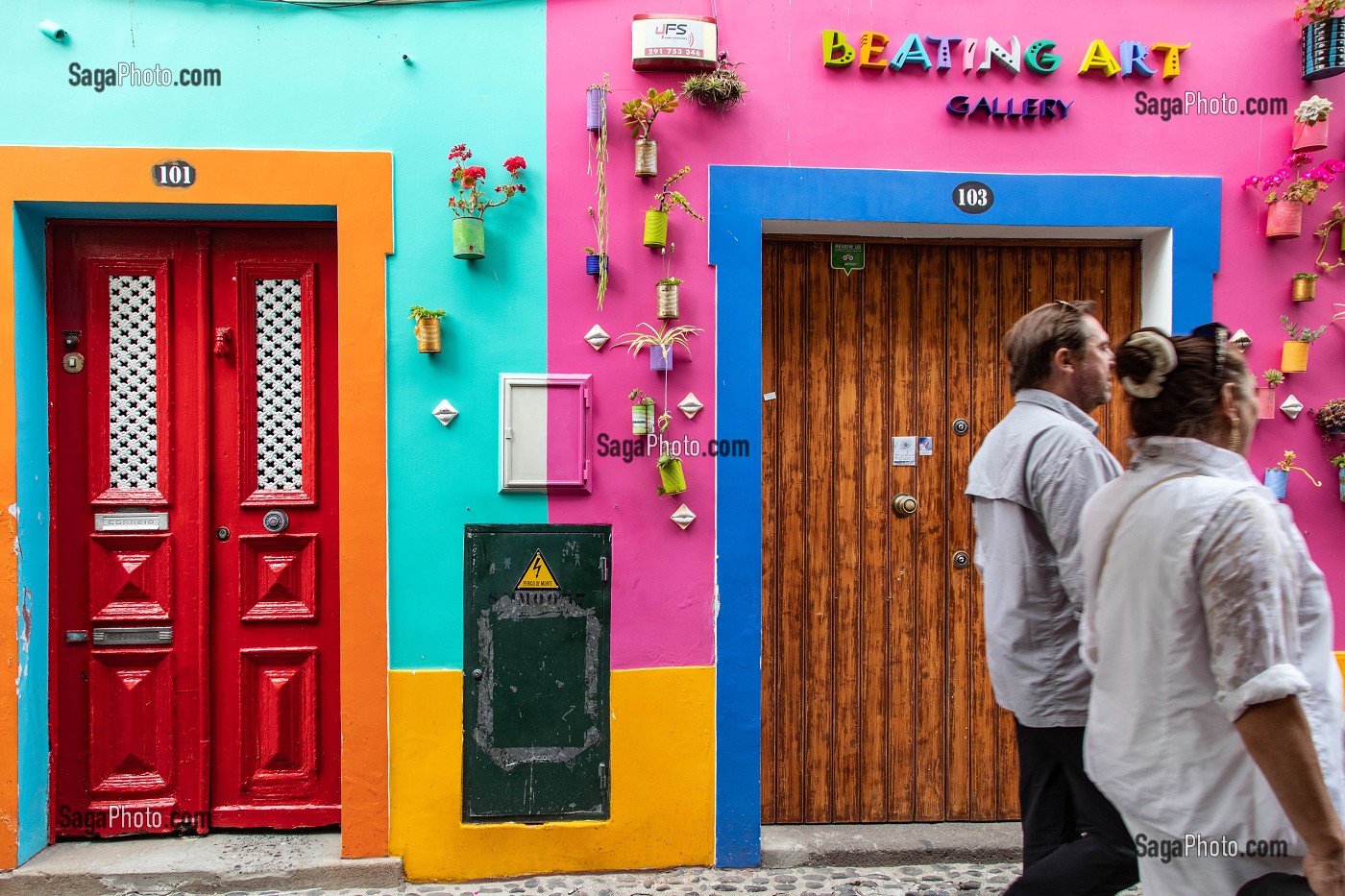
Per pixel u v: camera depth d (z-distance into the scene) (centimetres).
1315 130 317
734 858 316
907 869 318
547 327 312
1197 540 157
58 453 317
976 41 319
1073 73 322
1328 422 320
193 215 314
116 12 298
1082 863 211
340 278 305
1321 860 145
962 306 343
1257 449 326
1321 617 161
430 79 307
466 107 308
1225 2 324
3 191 295
